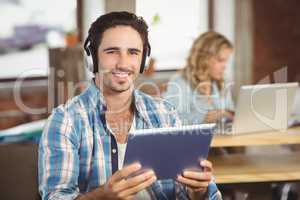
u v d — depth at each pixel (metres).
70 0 4.48
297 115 2.81
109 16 1.79
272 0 5.04
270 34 5.06
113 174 1.62
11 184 2.08
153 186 1.80
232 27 4.98
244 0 4.97
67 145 1.70
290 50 5.10
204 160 1.67
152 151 1.57
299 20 5.11
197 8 4.85
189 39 4.68
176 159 1.62
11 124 4.12
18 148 2.10
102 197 1.56
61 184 1.66
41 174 1.71
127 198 1.56
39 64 4.47
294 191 2.77
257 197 2.56
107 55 1.77
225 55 3.08
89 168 1.73
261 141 2.25
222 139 2.23
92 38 1.80
